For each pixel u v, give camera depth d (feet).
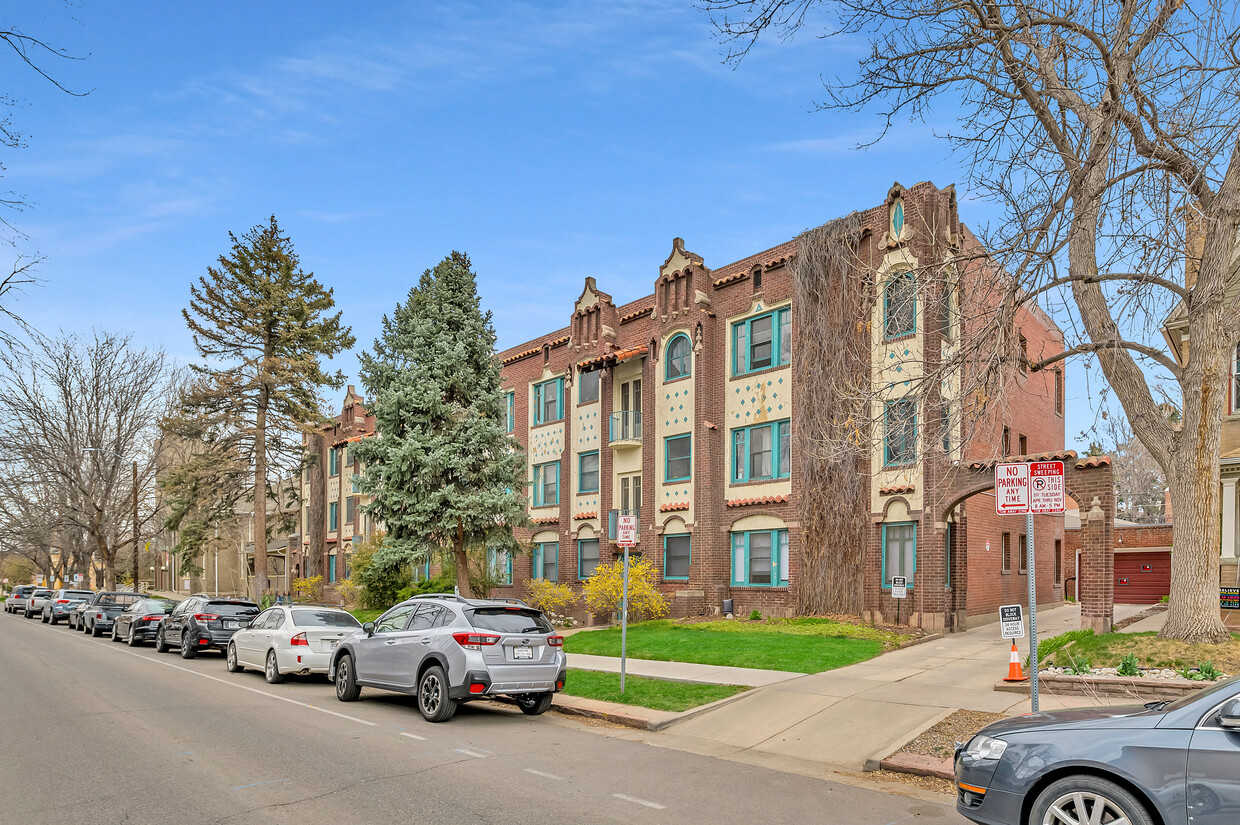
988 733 20.65
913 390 39.37
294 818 23.48
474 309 86.69
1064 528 109.91
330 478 168.66
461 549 82.48
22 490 163.53
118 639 96.99
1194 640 41.63
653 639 68.03
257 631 59.36
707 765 31.24
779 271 83.10
